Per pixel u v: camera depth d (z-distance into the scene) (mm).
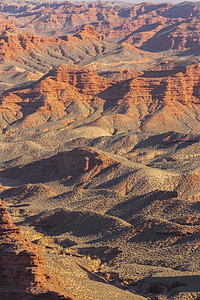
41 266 171500
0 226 180250
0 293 165375
